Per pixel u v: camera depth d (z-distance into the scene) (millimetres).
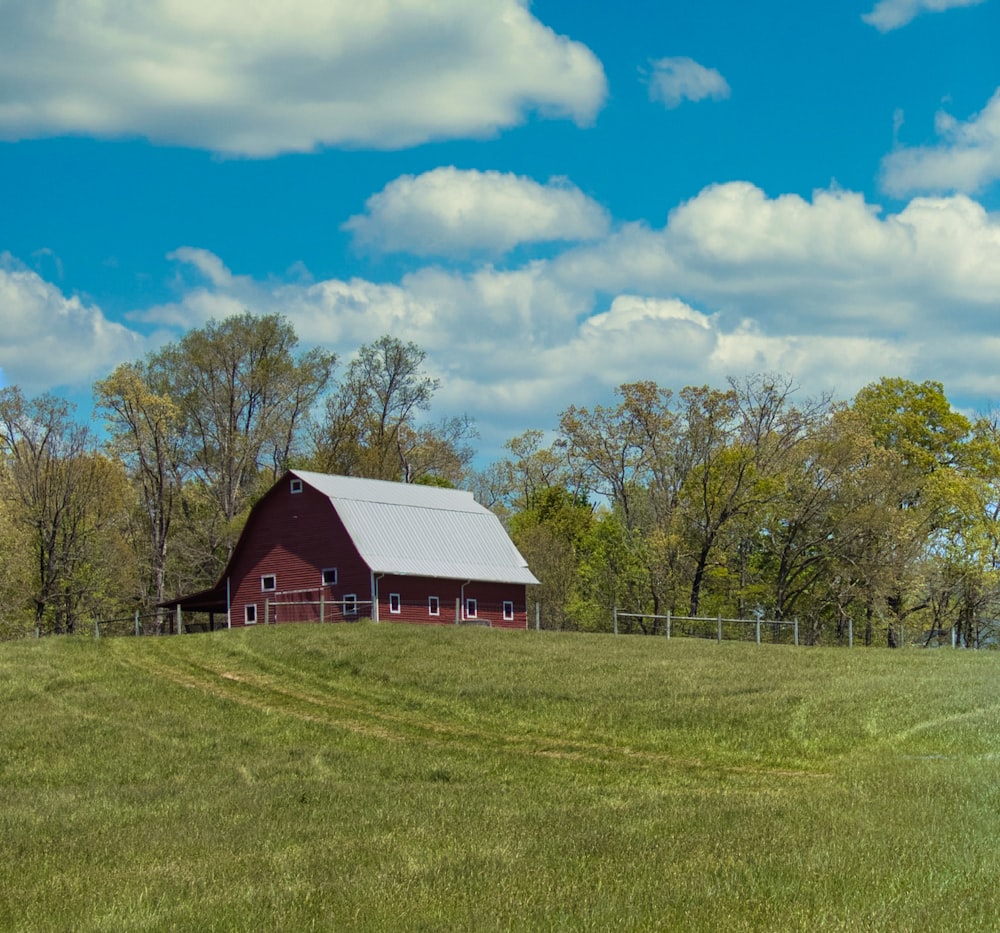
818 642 73312
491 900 14289
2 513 68625
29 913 15000
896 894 13938
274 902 14688
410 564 59156
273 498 61688
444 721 35281
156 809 24406
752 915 13227
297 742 33312
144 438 78375
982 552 71750
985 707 32844
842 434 71062
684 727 32500
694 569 77562
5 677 41500
